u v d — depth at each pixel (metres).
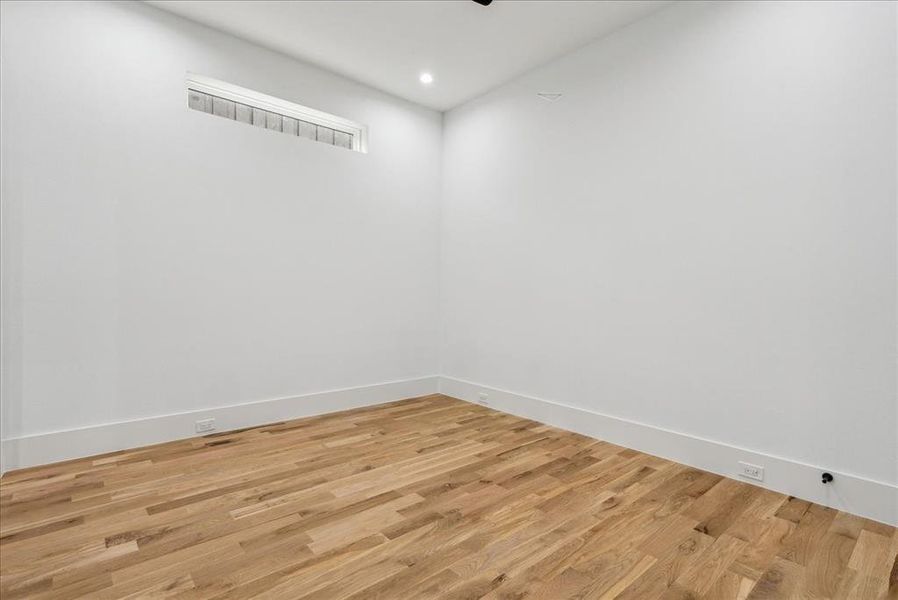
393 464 2.91
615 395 3.39
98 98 2.97
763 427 2.65
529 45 3.59
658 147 3.14
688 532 2.12
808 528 2.17
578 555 1.92
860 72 2.32
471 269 4.62
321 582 1.72
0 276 2.68
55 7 2.83
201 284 3.40
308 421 3.85
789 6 2.55
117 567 1.79
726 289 2.81
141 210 3.14
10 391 2.71
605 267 3.46
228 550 1.92
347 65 3.93
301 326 3.94
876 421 2.28
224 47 3.47
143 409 3.17
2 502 2.31
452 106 4.79
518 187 4.14
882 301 2.26
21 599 1.60
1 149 2.68
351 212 4.25
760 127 2.66
